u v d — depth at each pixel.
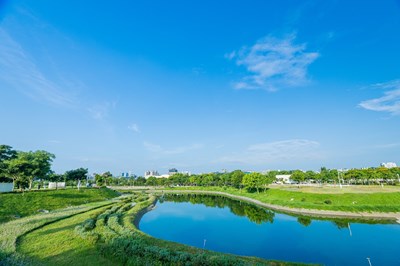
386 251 33.25
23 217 41.75
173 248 26.14
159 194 121.00
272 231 45.34
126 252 22.94
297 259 31.00
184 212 67.94
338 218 53.06
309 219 53.69
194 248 26.53
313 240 39.03
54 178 98.56
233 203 87.62
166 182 183.75
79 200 66.19
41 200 55.25
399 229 43.72
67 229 33.25
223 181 155.25
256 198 85.88
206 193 132.38
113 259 22.56
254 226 49.66
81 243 27.08
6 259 21.48
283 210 64.62
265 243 38.12
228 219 57.47
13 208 45.81
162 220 56.53
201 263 20.23
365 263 29.39
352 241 37.88
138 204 68.62
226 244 37.78
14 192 57.78
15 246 25.31
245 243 38.28
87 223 35.06
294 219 54.38
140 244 24.12
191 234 43.94
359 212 54.41
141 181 191.62
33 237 29.31
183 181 186.00
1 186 66.12
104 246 24.61
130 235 28.47
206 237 41.84
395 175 105.81
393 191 68.44
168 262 21.11
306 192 76.06
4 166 63.22
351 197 63.62
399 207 54.09
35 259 22.25
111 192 97.38
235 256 25.00
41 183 103.06
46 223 36.59
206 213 66.19
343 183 136.25
